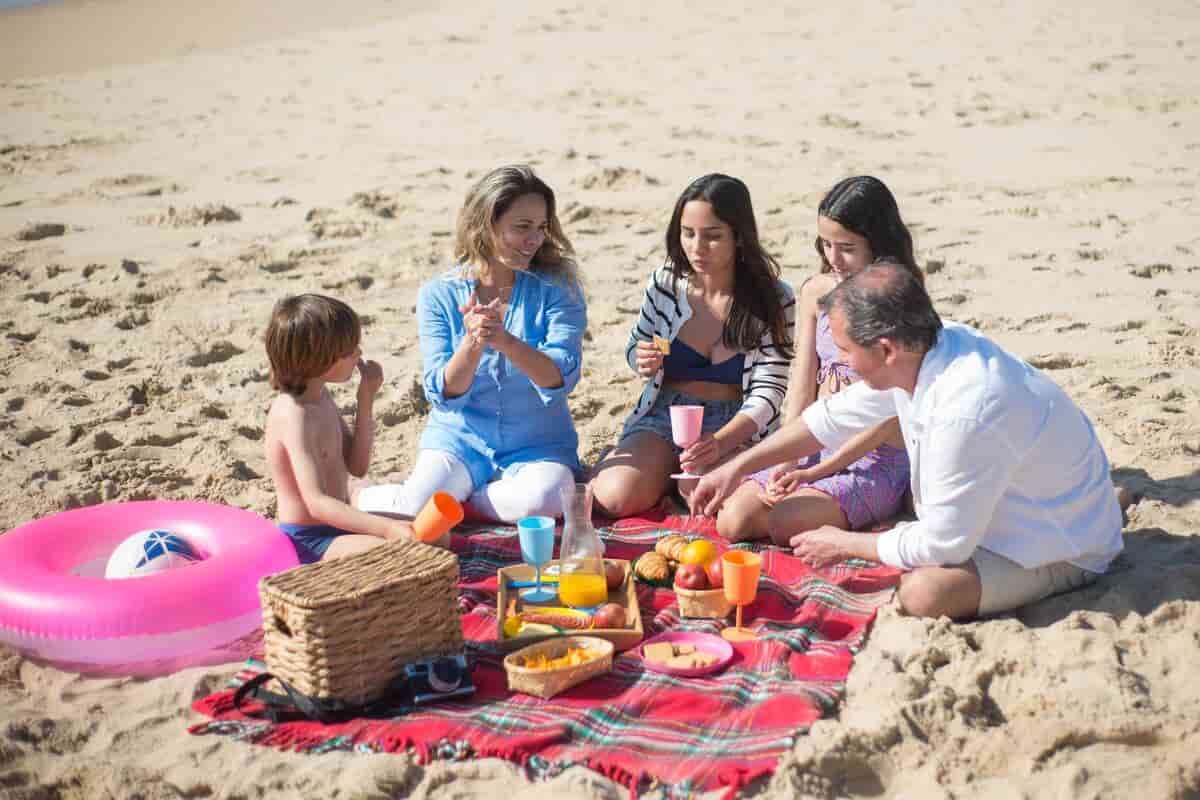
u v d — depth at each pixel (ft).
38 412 18.79
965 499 11.66
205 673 11.80
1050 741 10.12
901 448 14.58
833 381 14.85
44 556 13.01
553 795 9.73
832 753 10.07
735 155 35.42
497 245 14.99
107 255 26.86
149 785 10.16
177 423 18.56
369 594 10.81
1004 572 12.17
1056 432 11.80
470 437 15.43
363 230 28.66
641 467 15.31
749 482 14.71
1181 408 17.56
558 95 45.55
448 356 15.28
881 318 11.50
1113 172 32.27
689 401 15.83
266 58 58.13
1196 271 24.44
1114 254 25.68
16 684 11.85
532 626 12.24
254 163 35.91
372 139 39.01
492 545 14.52
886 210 13.88
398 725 10.77
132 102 46.57
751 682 11.30
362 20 71.82
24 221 29.48
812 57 52.34
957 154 35.06
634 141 37.47
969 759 10.05
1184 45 50.34
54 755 10.61
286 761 10.34
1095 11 60.29
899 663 11.51
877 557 12.39
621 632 11.98
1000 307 22.66
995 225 28.17
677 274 15.71
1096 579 12.78
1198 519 14.19
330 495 13.87
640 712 10.84
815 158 34.88
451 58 56.08
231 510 14.01
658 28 62.80
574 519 13.19
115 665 12.05
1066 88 43.45
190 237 28.37
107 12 77.41
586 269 25.94
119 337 22.18
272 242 27.91
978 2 65.36
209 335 22.33
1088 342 20.70
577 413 18.83
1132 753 10.02
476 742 10.40
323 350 13.24
